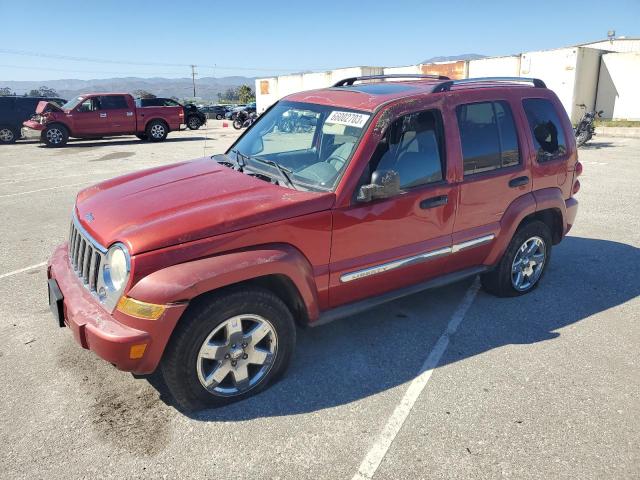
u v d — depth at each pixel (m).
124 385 3.44
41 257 5.99
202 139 21.38
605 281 5.30
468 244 4.18
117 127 19.34
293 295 3.35
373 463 2.77
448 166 3.92
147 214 3.13
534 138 4.55
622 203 8.55
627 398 3.36
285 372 3.55
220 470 2.72
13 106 20.25
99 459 2.78
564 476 2.71
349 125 3.65
